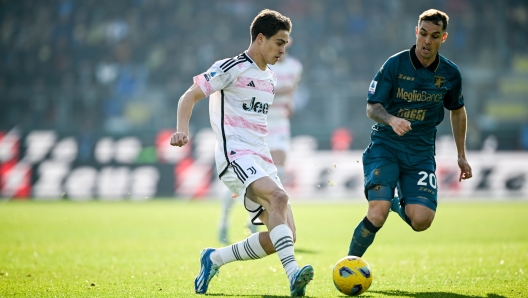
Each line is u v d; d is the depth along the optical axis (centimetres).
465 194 7056
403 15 10038
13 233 4116
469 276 2267
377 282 2161
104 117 8400
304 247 3316
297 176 7231
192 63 9569
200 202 7000
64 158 7462
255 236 1941
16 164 7506
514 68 9469
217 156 1975
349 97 8188
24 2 10281
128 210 6106
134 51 9762
